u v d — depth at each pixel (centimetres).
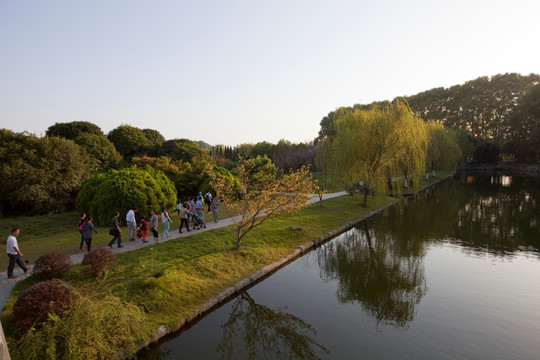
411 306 943
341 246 1602
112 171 1930
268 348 739
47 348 573
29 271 961
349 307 945
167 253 1148
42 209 2064
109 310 666
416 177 2711
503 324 834
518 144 5762
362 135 2247
